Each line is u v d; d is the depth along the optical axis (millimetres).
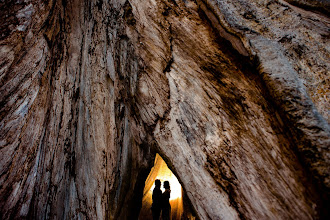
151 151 2613
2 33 2510
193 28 2988
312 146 1322
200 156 2078
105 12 3646
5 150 1915
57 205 2348
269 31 2273
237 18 2512
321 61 1908
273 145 1624
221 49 2525
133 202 2633
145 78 2996
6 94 2143
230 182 1758
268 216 1424
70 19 3910
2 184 1792
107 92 2924
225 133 1996
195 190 1978
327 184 1156
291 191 1373
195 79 2535
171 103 2609
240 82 2154
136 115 2912
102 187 2387
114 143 2539
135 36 3314
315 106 1562
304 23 2348
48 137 2518
